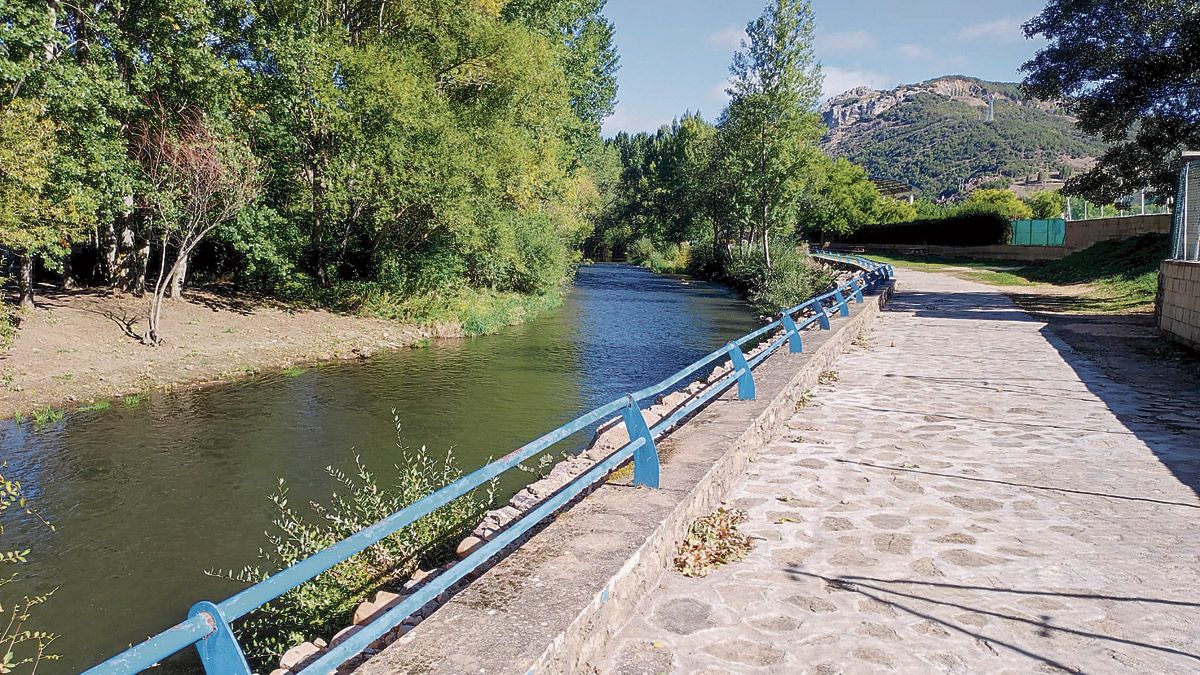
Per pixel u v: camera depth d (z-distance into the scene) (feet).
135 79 49.42
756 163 121.08
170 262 74.95
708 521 16.49
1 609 18.10
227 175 54.24
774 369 29.91
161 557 22.84
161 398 42.39
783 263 112.37
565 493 12.40
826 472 20.61
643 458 15.99
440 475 29.68
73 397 40.83
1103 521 16.72
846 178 226.99
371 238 78.89
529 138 83.87
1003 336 48.19
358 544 8.38
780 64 114.11
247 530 24.84
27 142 39.34
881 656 11.25
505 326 77.97
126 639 18.43
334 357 56.54
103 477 29.73
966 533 16.12
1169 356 39.01
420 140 66.74
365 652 11.00
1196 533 15.94
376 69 63.05
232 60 56.39
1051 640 11.67
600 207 209.36
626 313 92.73
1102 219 111.24
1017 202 215.92
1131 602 12.89
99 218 52.70
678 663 11.02
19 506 26.73
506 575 11.50
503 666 8.80
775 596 13.23
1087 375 34.60
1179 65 64.23
